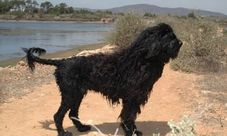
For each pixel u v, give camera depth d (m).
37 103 3.29
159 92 3.60
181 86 3.79
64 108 2.47
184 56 4.80
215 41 4.89
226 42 4.99
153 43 2.31
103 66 2.40
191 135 1.78
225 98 3.34
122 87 2.41
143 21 7.17
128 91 2.40
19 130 2.68
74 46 10.02
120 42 6.77
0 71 4.41
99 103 3.29
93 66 2.42
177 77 4.20
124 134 2.60
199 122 2.79
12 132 2.64
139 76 2.35
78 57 2.48
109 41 6.96
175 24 7.44
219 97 3.37
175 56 2.40
